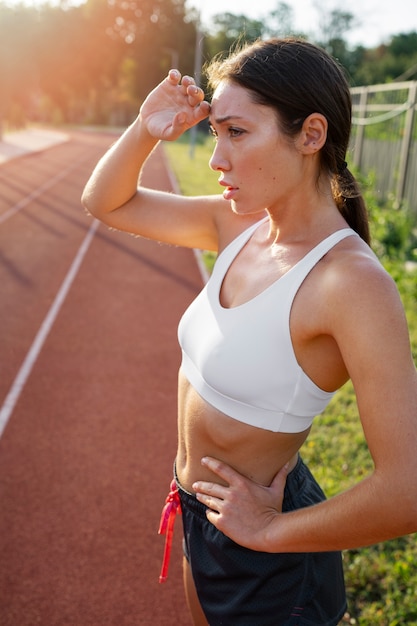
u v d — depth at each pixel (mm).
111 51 78125
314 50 1290
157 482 3949
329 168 1361
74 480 3932
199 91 1440
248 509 1357
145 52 73188
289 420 1352
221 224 1679
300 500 1478
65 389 5262
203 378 1404
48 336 6582
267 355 1297
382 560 2971
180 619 2877
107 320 7238
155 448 4359
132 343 6469
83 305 7816
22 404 4957
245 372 1318
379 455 1150
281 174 1295
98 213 1770
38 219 14578
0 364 5770
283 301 1281
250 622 1426
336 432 4211
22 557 3229
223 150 1309
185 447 1548
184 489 1529
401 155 13703
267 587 1409
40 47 78125
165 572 1679
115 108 82688
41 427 4594
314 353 1291
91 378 5512
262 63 1249
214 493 1398
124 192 1700
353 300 1179
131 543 3369
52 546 3318
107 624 2822
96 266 10078
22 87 58812
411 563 2936
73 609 2900
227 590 1450
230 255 1527
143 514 3619
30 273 9445
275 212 1390
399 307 1174
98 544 3350
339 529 1194
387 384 1140
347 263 1224
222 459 1438
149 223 1761
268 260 1400
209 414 1413
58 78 80562
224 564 1434
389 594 2752
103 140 51656
